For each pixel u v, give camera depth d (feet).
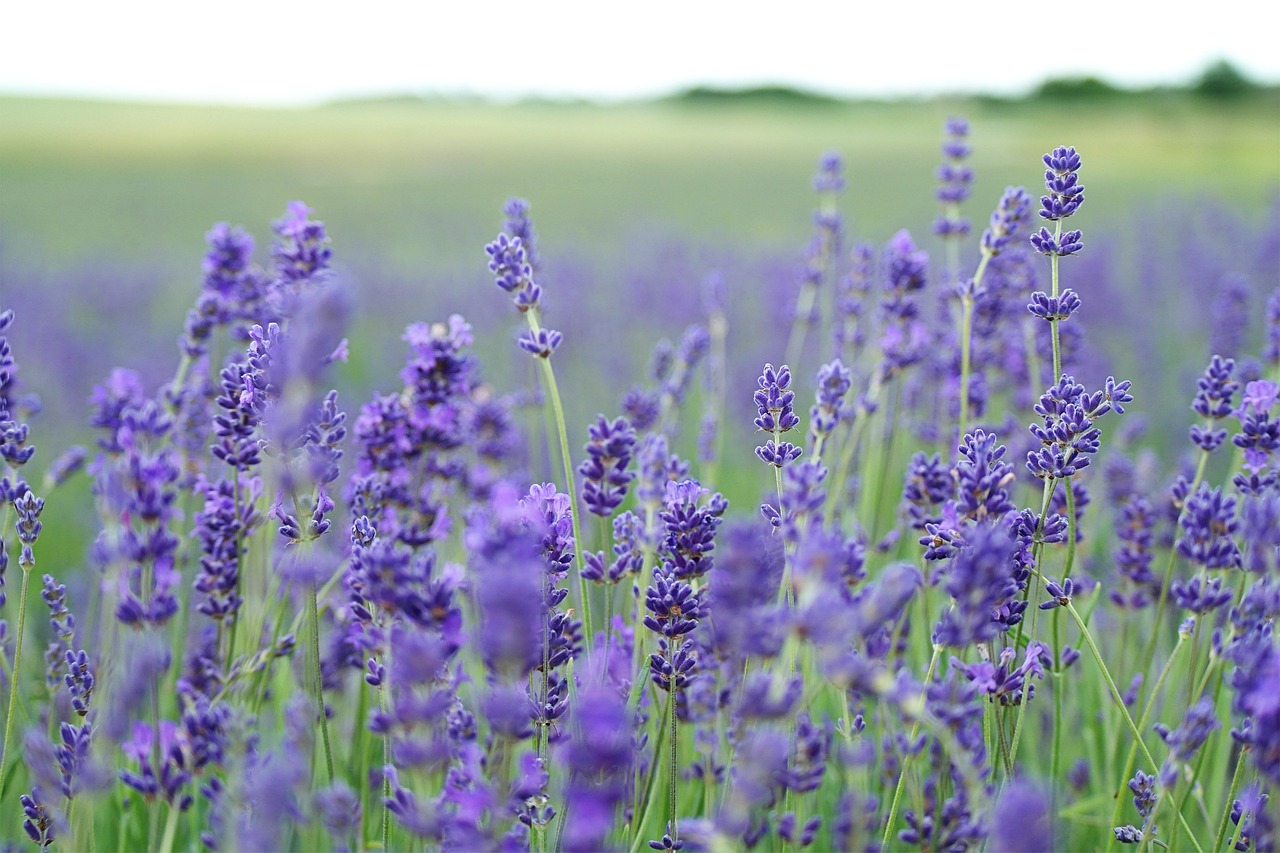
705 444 2.92
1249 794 1.99
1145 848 2.02
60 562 3.15
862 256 3.15
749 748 1.81
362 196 19.38
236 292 2.65
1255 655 1.89
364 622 2.07
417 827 1.82
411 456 2.36
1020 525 2.14
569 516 2.04
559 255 8.96
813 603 1.79
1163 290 6.47
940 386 3.06
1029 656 2.07
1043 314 2.24
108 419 2.56
